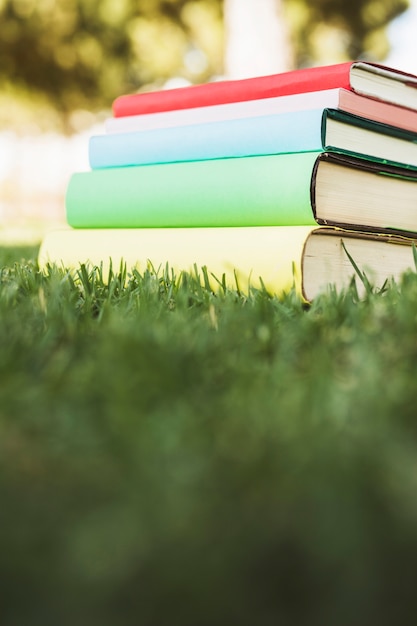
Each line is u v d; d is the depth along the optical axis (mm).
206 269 836
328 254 841
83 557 284
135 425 423
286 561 293
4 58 5102
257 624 269
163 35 4957
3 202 7879
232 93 945
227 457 378
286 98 893
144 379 517
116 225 978
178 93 996
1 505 328
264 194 853
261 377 534
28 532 300
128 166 1000
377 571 286
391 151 904
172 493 327
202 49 4953
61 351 590
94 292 796
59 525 308
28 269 936
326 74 880
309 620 271
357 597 274
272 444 389
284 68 2711
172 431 418
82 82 5344
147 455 377
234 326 637
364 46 5246
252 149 885
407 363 558
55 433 420
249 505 326
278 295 820
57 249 992
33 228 3697
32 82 5324
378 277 894
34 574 276
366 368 539
